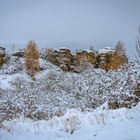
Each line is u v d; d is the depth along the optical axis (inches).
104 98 653.9
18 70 1990.7
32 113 591.8
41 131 395.5
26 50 2044.8
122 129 348.8
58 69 2110.0
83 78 1202.0
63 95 1003.9
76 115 434.6
